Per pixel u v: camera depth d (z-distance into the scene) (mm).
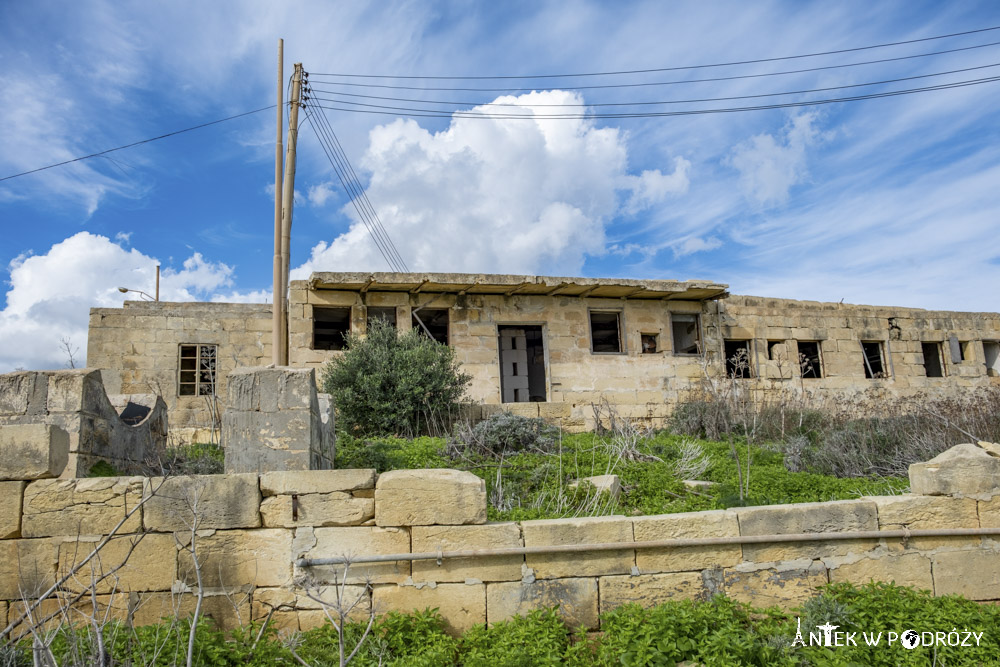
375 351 16516
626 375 20422
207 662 6020
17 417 8062
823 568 7508
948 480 7871
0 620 6582
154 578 6773
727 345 23234
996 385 25297
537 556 7141
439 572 7000
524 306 20078
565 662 6414
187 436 14562
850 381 23266
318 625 6777
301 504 7008
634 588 7219
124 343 19594
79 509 6848
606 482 10242
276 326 17734
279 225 18281
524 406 17766
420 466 11969
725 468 12320
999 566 7730
